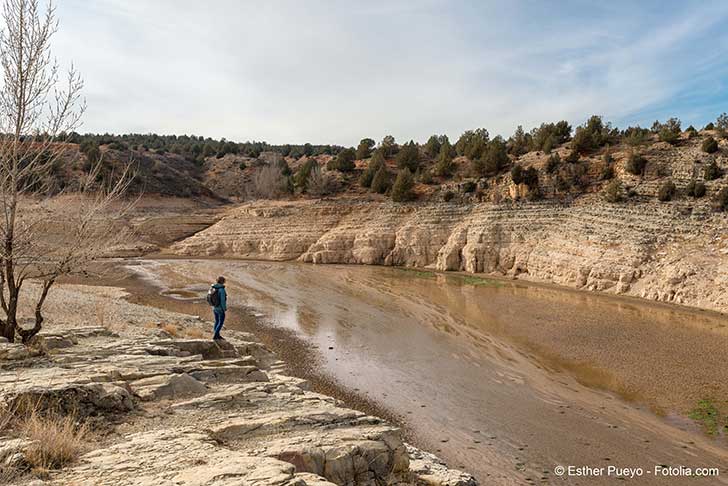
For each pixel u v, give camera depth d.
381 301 38.59
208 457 6.78
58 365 11.27
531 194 56.25
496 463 13.37
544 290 43.31
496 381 20.25
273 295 41.34
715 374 20.94
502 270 53.72
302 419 9.21
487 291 43.03
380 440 8.57
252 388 11.30
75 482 5.81
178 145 149.00
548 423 16.11
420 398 18.27
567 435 15.20
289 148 173.38
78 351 12.92
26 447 6.46
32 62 12.13
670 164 49.97
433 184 70.56
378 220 67.50
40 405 8.02
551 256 48.19
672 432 15.46
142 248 73.38
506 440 14.81
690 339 26.44
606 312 33.56
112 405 8.82
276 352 23.97
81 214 13.57
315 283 48.16
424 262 61.09
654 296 37.84
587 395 18.67
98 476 6.02
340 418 9.51
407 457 8.91
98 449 7.17
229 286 45.97
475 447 14.31
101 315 21.97
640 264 40.56
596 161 56.44
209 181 123.12
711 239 38.44
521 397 18.44
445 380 20.33
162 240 78.12
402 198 68.44
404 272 56.31
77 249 13.29
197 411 9.47
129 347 13.96
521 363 22.66
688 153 50.56
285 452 7.34
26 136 12.52
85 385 8.70
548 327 29.42
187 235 79.81
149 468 6.30
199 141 179.50
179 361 12.99
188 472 6.14
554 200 54.50
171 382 10.46
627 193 48.53
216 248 73.88
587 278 43.91
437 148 89.06
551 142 65.00
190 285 46.41
